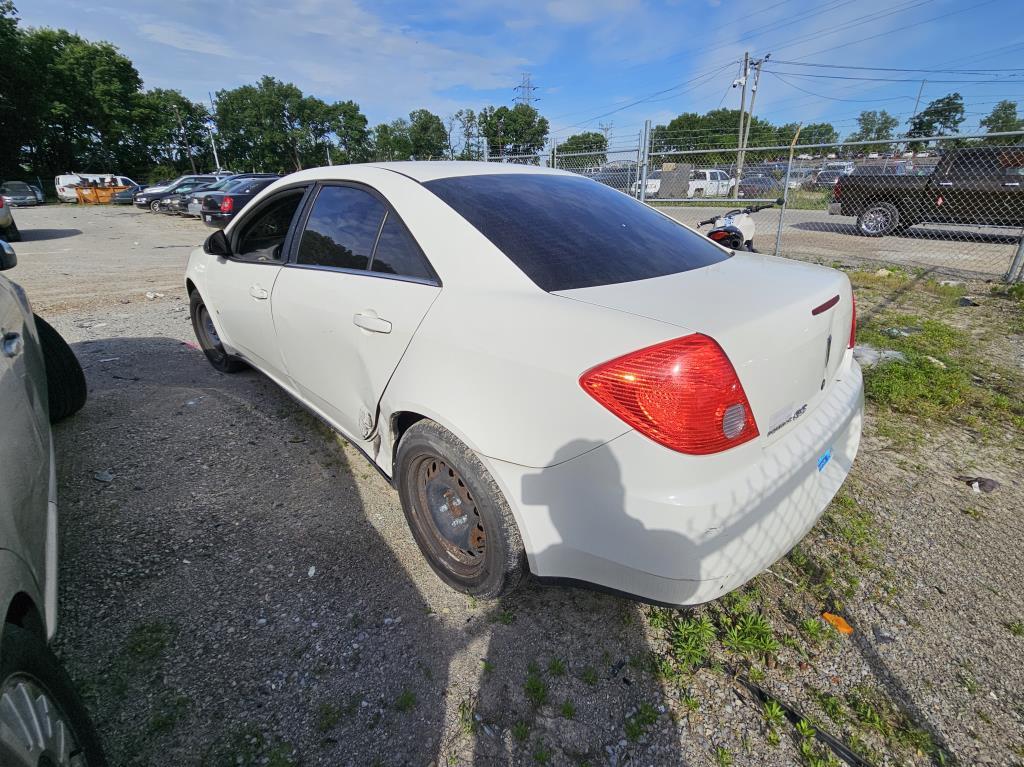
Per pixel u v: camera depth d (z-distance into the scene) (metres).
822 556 2.34
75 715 1.34
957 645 1.94
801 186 13.91
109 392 3.90
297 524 2.56
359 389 2.36
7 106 42.47
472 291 1.90
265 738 1.62
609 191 2.81
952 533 2.49
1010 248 10.13
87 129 52.06
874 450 3.19
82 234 14.65
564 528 1.68
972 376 4.20
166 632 1.96
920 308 6.09
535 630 2.00
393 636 1.97
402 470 2.22
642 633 1.99
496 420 1.73
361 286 2.28
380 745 1.62
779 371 1.66
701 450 1.48
